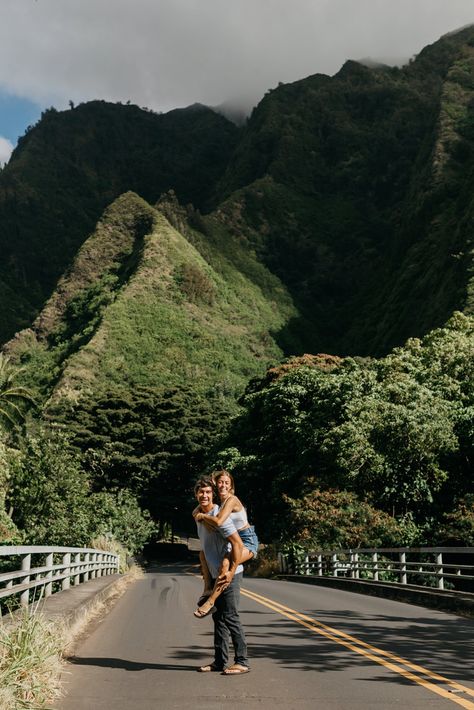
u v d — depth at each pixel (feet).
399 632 37.19
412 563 63.67
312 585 84.38
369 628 38.93
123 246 630.74
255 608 50.62
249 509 177.88
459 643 33.32
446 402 133.18
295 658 28.78
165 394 276.21
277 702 21.11
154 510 242.17
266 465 172.04
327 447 131.03
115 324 504.02
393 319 502.38
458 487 127.75
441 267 447.01
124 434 251.19
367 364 205.36
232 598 25.04
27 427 166.71
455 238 445.37
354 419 129.39
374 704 20.95
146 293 551.18
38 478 103.96
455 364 153.99
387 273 645.10
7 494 103.14
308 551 110.73
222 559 24.45
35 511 103.09
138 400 261.24
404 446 121.90
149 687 22.97
